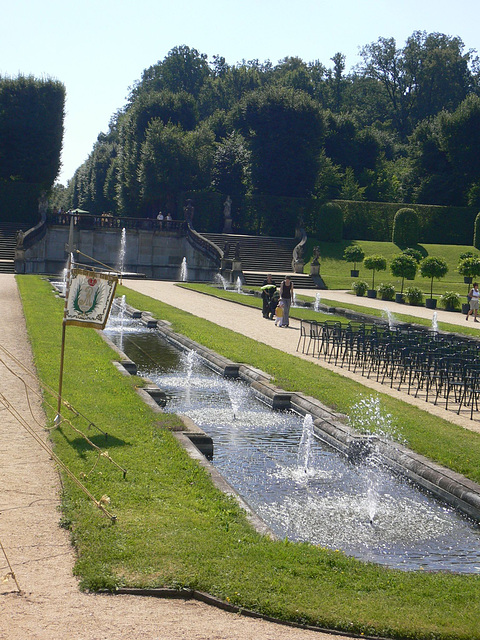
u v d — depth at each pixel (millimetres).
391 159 105688
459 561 9164
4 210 72312
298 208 78812
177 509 8805
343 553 8406
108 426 12500
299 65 138625
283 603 6559
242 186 80062
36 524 8102
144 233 65938
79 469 9992
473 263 51594
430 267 49031
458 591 7289
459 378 18953
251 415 16516
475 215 81312
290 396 17344
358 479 12336
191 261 65062
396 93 125688
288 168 79938
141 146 79250
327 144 91875
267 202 78688
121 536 7770
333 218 75250
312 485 11922
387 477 12492
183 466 10609
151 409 14203
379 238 80688
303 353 24719
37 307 30609
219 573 7055
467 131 83750
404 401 17500
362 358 23641
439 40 122500
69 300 12367
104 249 65375
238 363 21234
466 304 43031
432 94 121062
